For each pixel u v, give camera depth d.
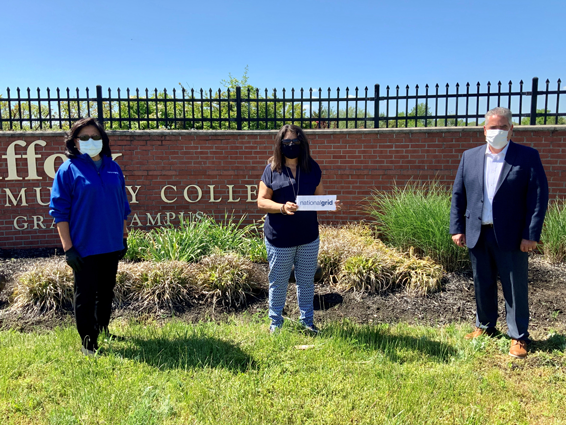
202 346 3.36
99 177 3.20
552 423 2.54
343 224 7.01
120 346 3.42
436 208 5.45
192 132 6.91
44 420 2.51
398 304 4.46
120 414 2.51
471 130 6.60
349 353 3.26
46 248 6.84
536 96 6.60
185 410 2.57
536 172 3.15
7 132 6.61
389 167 6.85
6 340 3.61
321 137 6.91
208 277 4.71
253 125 7.97
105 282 3.41
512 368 3.15
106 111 7.70
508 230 3.25
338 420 2.50
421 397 2.71
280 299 3.67
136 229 7.02
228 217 7.09
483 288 3.53
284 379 2.90
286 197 3.45
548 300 4.39
